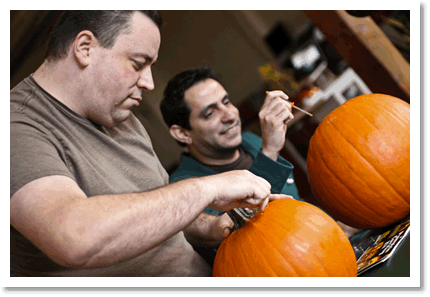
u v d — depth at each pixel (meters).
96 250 0.48
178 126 1.51
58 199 0.51
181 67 2.18
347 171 0.77
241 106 2.15
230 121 1.45
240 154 1.58
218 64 2.29
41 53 0.95
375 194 0.76
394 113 0.78
